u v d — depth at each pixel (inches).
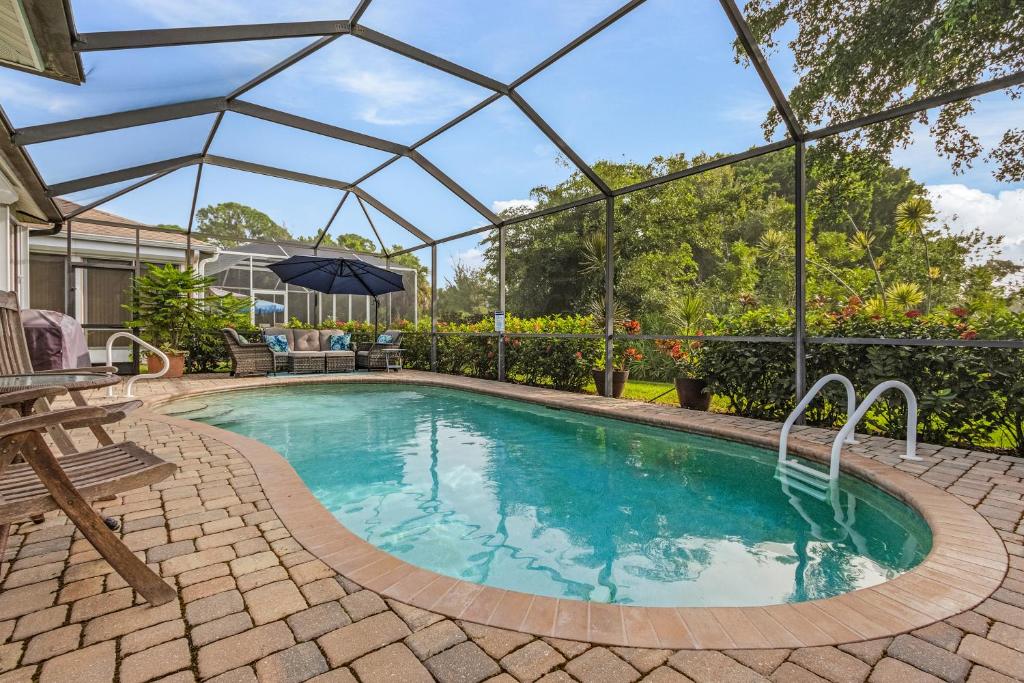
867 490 127.9
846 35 175.0
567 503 129.0
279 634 59.9
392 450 180.7
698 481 145.0
